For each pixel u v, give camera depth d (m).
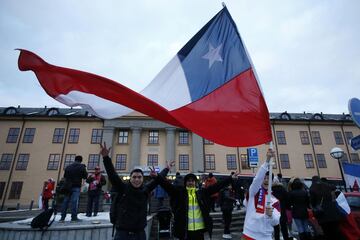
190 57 4.84
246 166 32.41
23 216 14.48
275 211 3.69
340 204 5.57
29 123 32.94
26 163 31.00
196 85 4.58
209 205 4.07
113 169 3.84
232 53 4.58
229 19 4.85
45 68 3.80
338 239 5.48
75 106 3.95
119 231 3.58
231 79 4.40
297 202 6.43
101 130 33.22
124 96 3.87
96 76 3.84
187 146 33.16
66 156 31.67
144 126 33.19
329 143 34.75
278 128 35.12
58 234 6.13
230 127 4.09
